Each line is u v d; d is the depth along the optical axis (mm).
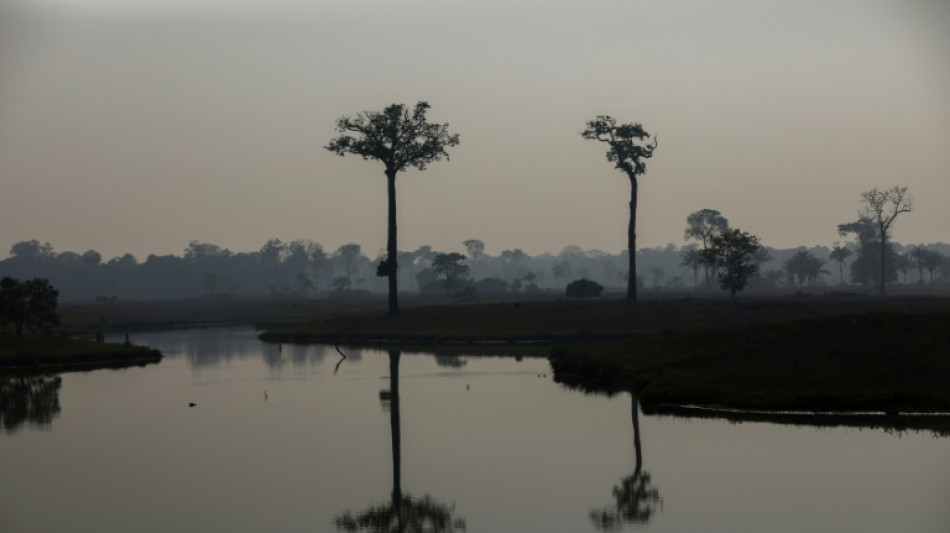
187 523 28141
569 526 27078
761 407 43969
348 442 40219
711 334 60906
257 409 50312
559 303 109750
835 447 36031
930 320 52594
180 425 45469
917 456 34312
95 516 28922
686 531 26391
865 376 45844
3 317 89750
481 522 27672
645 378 52594
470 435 41125
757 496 29672
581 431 41156
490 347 87875
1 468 35781
